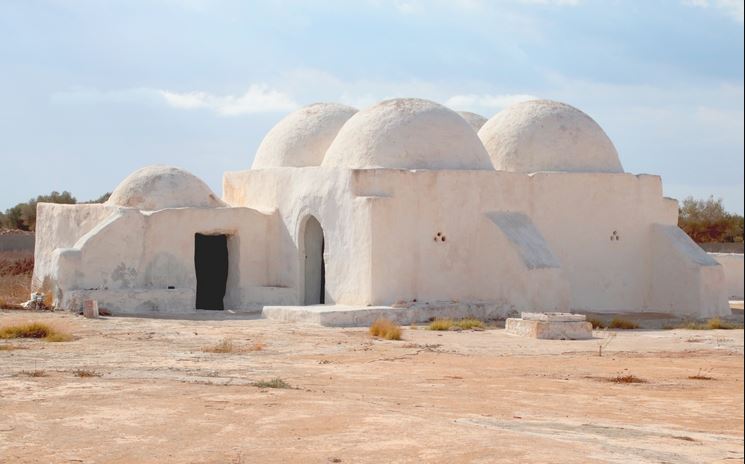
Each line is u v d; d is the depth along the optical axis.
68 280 24.27
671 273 27.41
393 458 8.05
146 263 25.20
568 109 29.09
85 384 11.91
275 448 8.40
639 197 27.89
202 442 8.66
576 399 12.48
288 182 27.19
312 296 26.94
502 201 25.94
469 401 11.95
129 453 8.26
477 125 33.38
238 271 26.77
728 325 23.22
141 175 27.48
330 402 10.82
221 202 28.00
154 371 13.72
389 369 14.76
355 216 24.48
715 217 57.38
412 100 27.27
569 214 26.91
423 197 24.83
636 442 9.30
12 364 14.24
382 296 24.09
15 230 56.16
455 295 25.23
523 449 8.32
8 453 8.22
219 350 16.75
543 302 24.36
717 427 10.79
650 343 19.48
